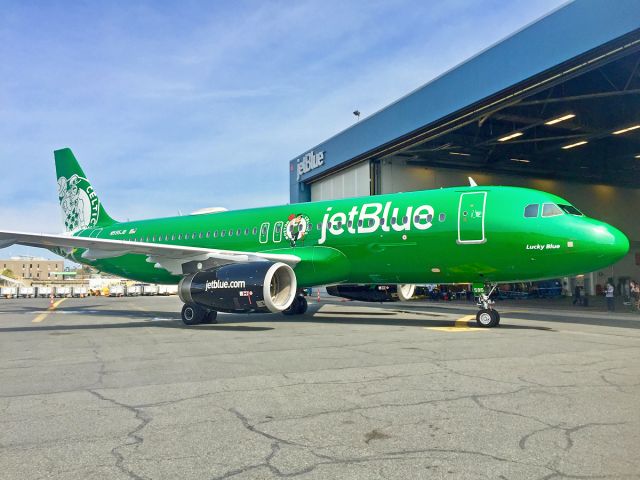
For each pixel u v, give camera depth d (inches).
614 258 475.5
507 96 801.6
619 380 255.6
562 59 689.0
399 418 192.9
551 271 495.8
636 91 800.3
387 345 387.5
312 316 709.3
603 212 1545.3
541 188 1429.6
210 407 212.5
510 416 193.6
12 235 555.2
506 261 510.9
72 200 951.6
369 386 246.4
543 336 445.7
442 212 542.3
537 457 151.6
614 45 641.0
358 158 1147.9
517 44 753.6
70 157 950.4
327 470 144.2
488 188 538.0
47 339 465.1
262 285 519.2
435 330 501.4
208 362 321.7
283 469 145.4
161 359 337.7
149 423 191.2
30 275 6850.4
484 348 367.9
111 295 2119.8
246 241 693.3
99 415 203.0
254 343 410.6
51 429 185.5
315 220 633.6
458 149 1169.4
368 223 587.5
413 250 556.4
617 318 695.1
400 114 995.9
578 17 669.3
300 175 1387.8
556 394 227.0
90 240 573.6
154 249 600.1
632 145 1228.5
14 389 252.4
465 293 1312.7
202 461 152.4
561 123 1005.2
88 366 315.9
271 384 254.2
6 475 143.6
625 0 613.0
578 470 141.6
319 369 291.6
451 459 151.1
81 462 152.9
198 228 749.3
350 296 690.8
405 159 1201.4
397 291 663.8
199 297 559.5
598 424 182.7
